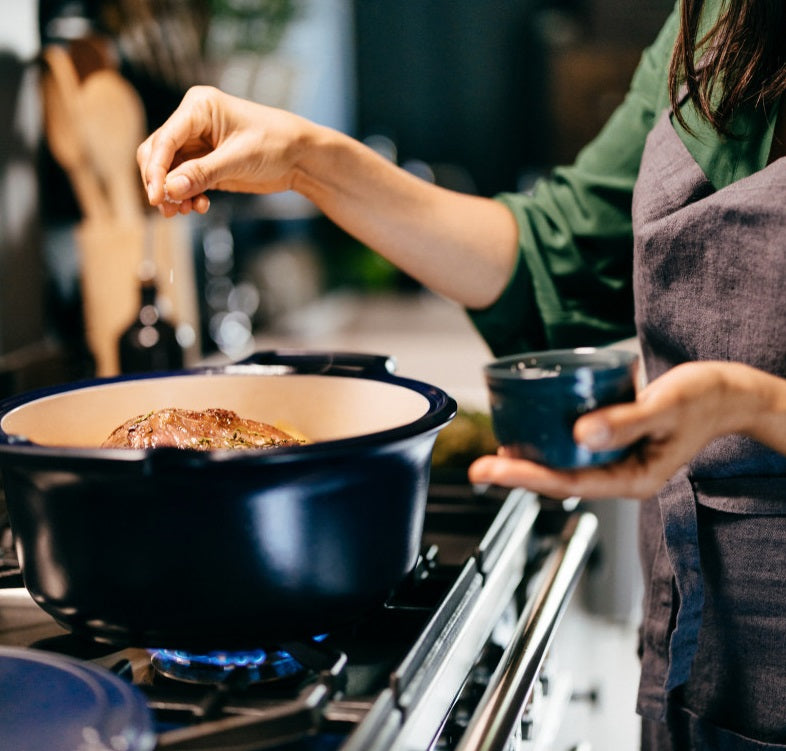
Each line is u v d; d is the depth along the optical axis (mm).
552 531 1254
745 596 937
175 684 751
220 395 964
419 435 714
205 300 2543
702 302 914
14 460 675
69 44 1652
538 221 1169
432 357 2879
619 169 1146
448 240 1127
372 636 823
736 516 930
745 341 889
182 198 915
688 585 938
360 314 3682
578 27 4359
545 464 624
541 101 4566
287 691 715
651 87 1129
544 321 1160
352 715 659
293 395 962
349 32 4555
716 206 889
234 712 672
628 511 1602
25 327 1618
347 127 4629
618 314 1181
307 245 3506
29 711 610
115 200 1766
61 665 630
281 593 696
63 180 1699
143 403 938
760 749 951
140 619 697
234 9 2404
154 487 656
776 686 939
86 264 1694
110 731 542
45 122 1638
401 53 4637
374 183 1083
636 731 1696
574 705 1244
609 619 1630
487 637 885
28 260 1620
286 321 3090
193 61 2148
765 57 898
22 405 833
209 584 683
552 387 606
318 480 685
